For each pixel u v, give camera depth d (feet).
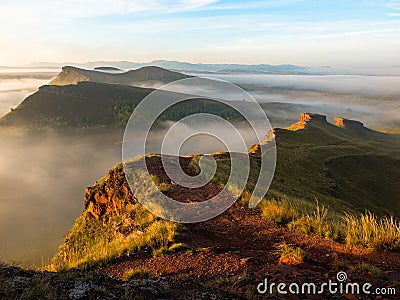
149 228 33.88
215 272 21.90
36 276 17.71
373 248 23.88
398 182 230.07
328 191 139.44
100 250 33.96
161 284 19.49
